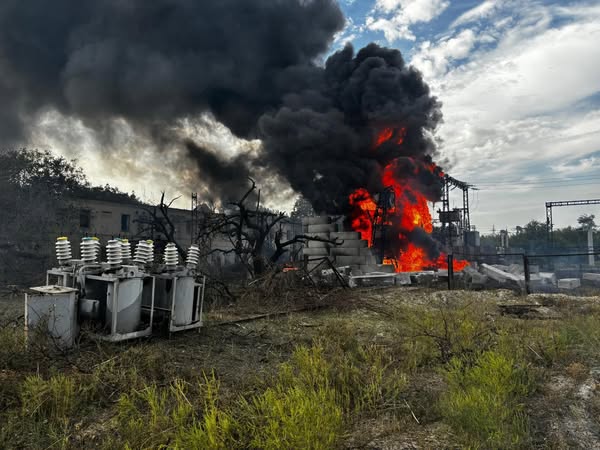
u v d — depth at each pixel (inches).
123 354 200.1
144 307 270.4
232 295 433.1
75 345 211.9
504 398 148.3
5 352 182.7
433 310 370.6
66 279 238.5
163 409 140.7
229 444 118.4
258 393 160.4
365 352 218.8
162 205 724.7
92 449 121.0
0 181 810.2
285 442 113.0
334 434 121.3
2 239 698.8
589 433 129.3
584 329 258.5
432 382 184.1
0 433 125.8
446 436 129.6
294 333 284.0
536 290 568.7
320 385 155.2
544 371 187.2
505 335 242.4
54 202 929.5
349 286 546.9
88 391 157.6
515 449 117.3
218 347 241.0
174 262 266.4
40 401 141.1
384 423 139.6
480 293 483.5
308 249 807.7
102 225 1294.3
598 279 695.7
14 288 485.4
